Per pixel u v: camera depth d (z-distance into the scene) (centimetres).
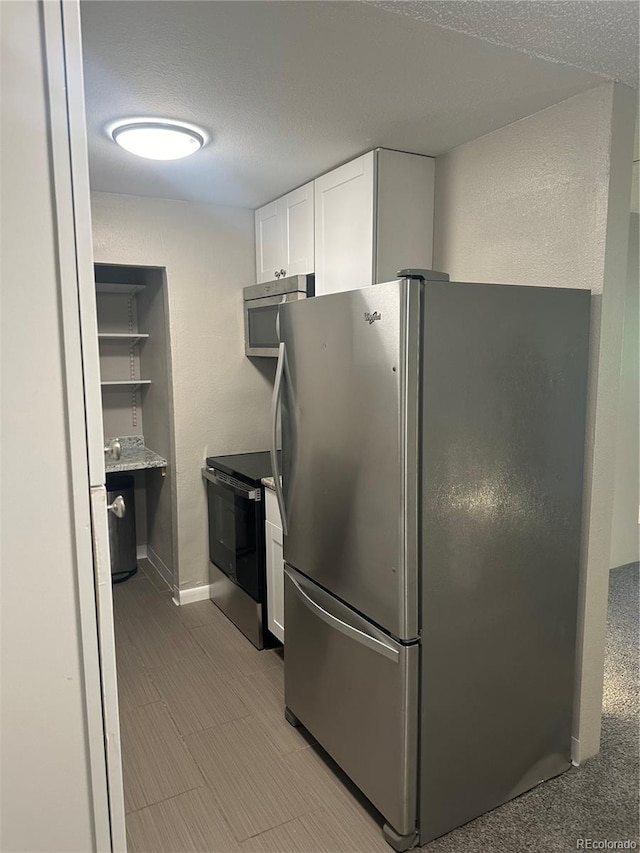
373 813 194
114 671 93
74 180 82
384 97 195
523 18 148
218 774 212
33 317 82
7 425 83
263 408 371
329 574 205
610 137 186
